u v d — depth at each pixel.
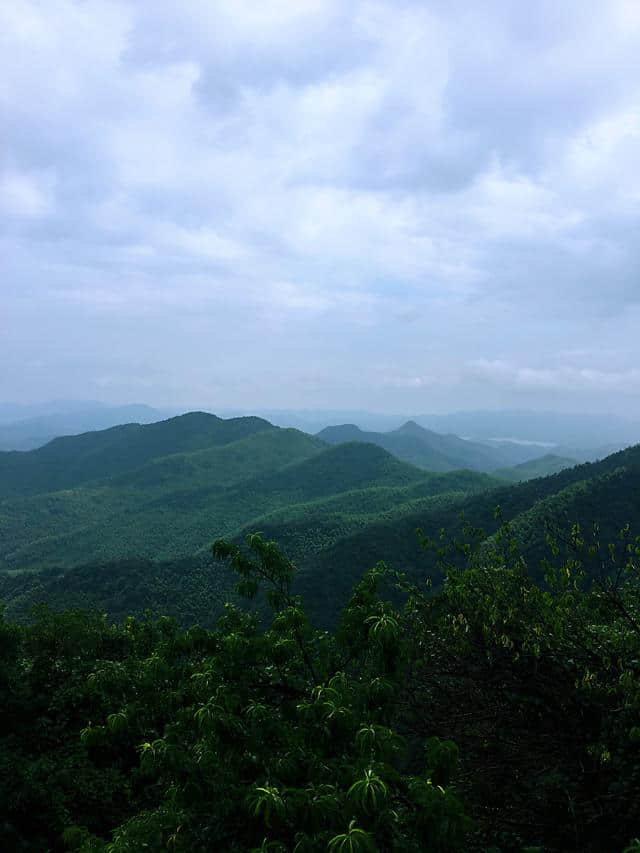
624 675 4.55
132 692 5.10
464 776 5.00
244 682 4.36
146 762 3.66
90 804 9.44
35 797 9.44
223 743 3.72
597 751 4.48
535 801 4.91
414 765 5.09
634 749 4.49
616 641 5.30
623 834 4.33
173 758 3.54
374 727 3.32
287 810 2.93
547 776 4.86
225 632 5.26
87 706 11.43
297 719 4.16
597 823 4.57
